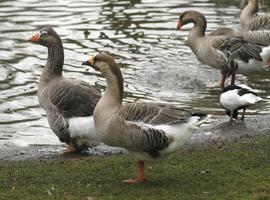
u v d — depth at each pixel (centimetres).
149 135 1129
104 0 2906
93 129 1388
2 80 1984
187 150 1401
